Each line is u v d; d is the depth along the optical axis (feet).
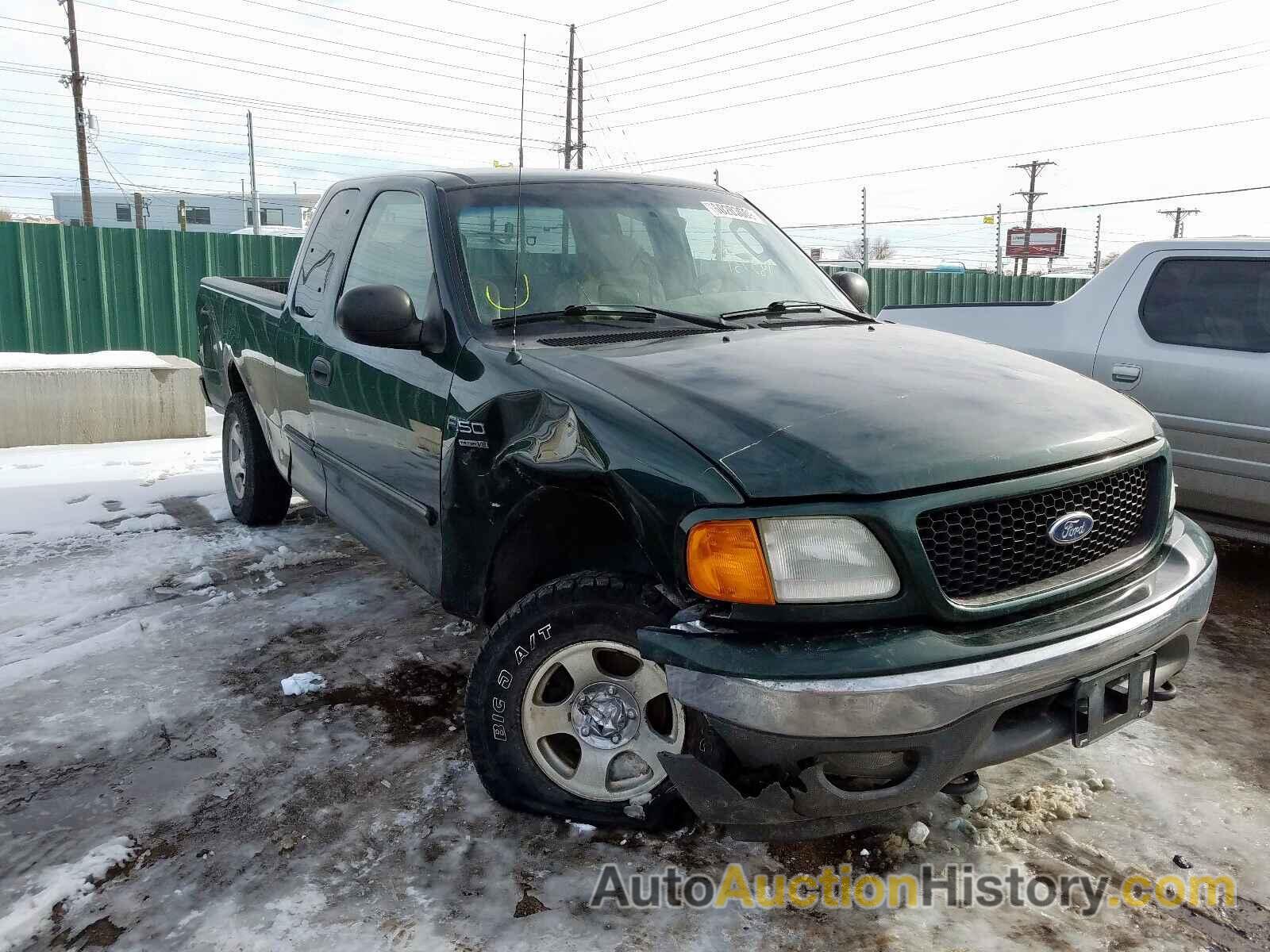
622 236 11.28
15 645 13.35
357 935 7.55
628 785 8.63
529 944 7.44
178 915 7.82
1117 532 8.06
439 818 9.09
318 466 13.57
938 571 6.99
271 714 11.26
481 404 9.16
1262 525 14.92
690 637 7.00
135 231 39.40
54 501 20.71
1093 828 8.91
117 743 10.59
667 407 7.89
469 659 12.75
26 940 7.57
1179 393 15.35
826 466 6.98
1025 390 8.46
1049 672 6.93
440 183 11.52
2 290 37.37
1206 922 7.64
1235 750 10.36
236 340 16.97
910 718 6.59
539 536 9.04
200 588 15.53
